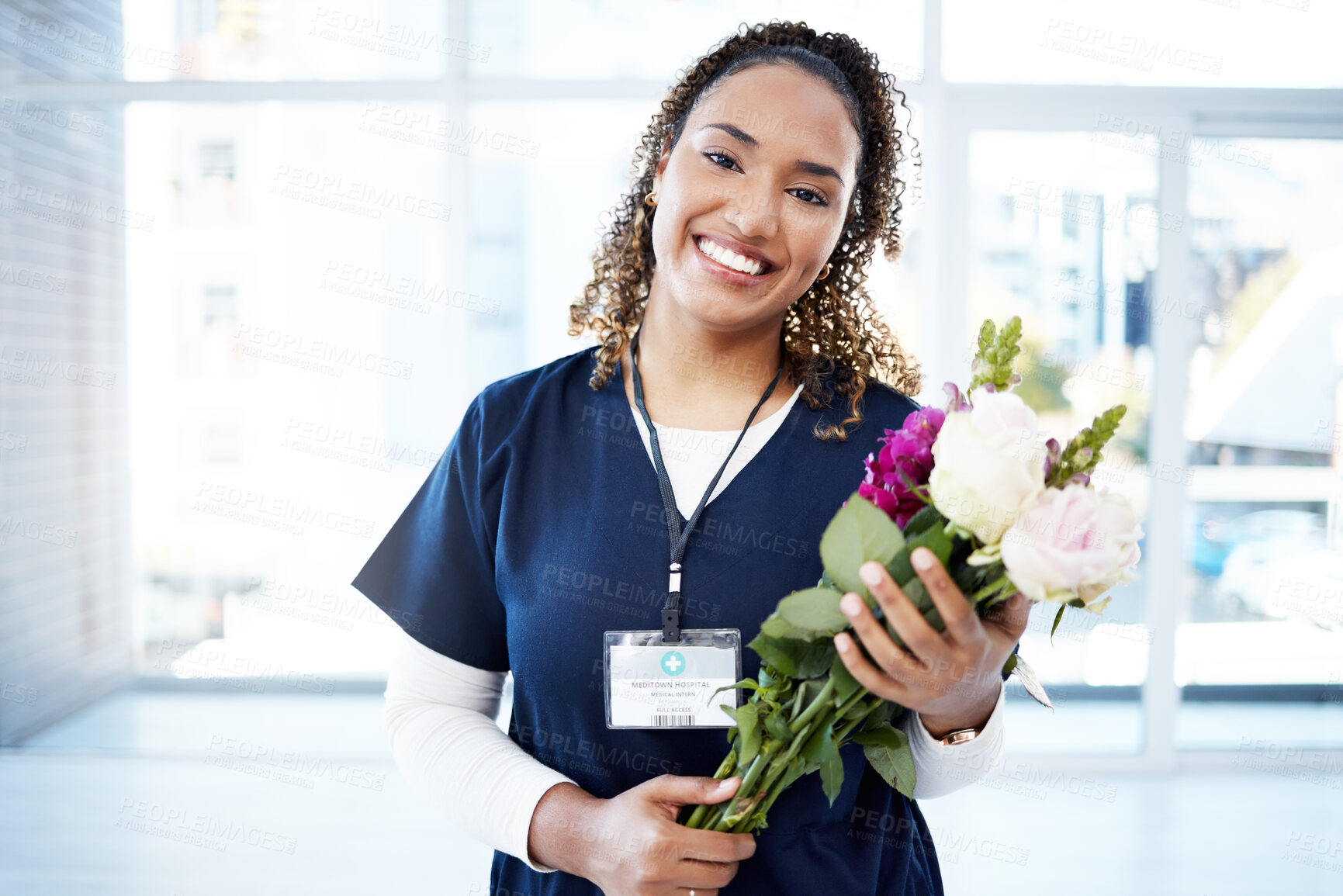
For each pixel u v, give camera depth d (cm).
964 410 68
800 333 99
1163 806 308
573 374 99
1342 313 329
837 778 71
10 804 302
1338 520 334
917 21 329
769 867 84
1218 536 336
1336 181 327
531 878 92
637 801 76
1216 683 343
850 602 62
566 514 90
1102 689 340
